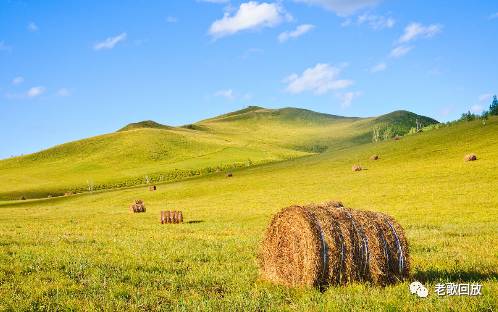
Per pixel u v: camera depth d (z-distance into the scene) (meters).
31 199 103.31
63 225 30.36
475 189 41.59
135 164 156.38
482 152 66.12
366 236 10.69
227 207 47.94
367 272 10.55
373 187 52.22
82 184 126.00
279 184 68.94
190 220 35.19
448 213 31.16
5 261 13.65
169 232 24.61
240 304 9.03
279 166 99.62
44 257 14.16
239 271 12.67
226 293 10.18
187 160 162.00
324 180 65.38
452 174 52.78
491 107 106.44
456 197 38.62
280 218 11.30
